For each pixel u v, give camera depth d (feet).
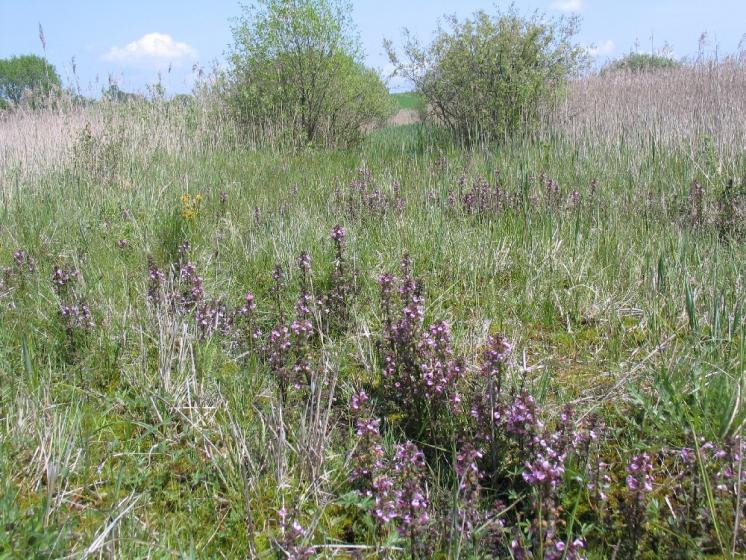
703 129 28.58
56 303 13.74
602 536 7.84
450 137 39.83
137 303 14.49
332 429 10.28
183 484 9.25
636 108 36.29
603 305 14.38
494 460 9.02
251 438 9.88
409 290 11.78
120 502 8.42
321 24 42.96
